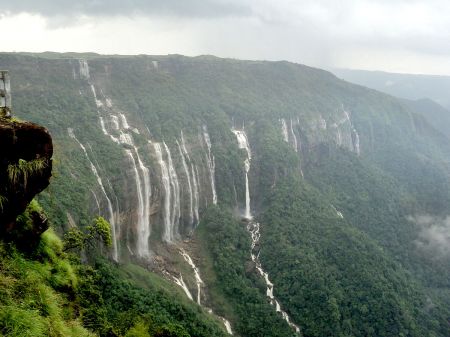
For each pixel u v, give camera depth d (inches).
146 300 1401.3
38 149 456.8
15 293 449.7
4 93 531.2
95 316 622.8
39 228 588.1
